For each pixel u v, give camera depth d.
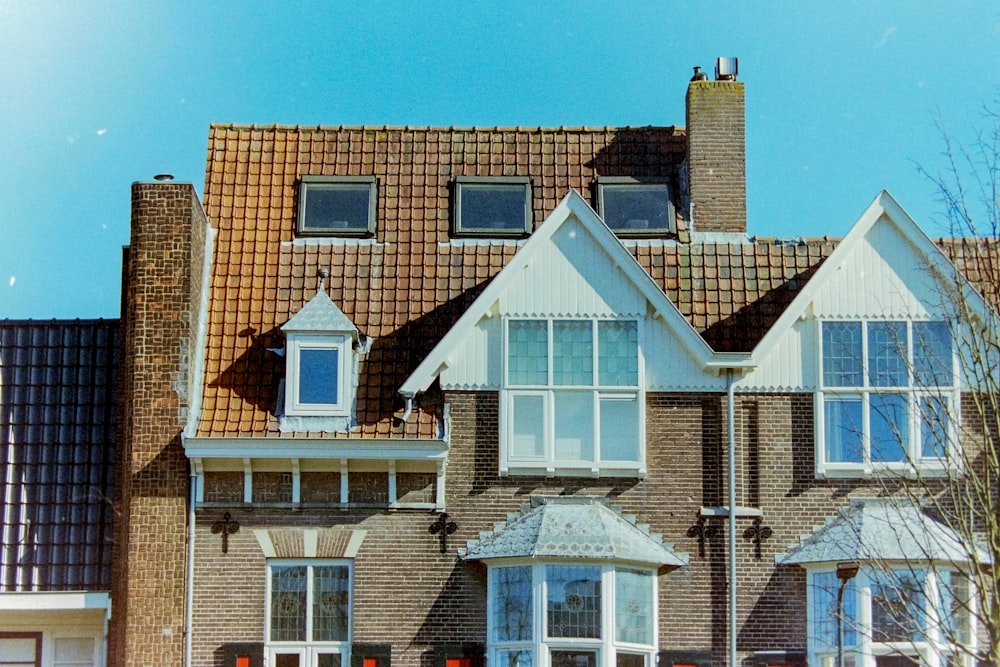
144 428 31.22
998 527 27.73
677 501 31.61
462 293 33.59
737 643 31.09
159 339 31.56
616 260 32.06
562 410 31.81
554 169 35.62
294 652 30.97
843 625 30.48
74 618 32.53
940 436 31.03
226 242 34.19
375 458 31.06
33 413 33.09
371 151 35.75
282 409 31.81
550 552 30.23
